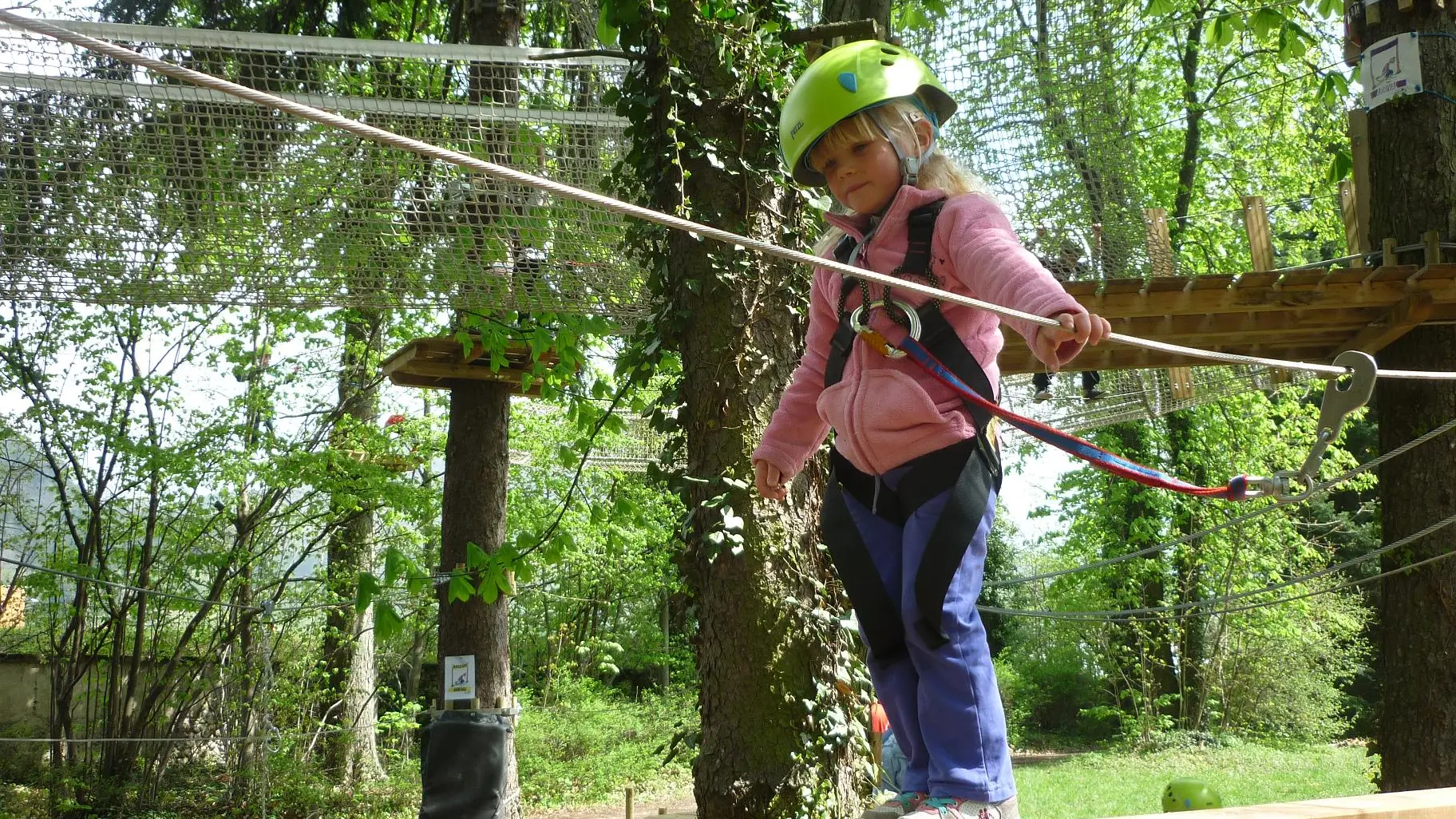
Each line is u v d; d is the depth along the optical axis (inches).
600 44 251.8
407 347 368.5
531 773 720.3
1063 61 273.3
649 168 186.5
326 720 623.8
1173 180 773.3
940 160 86.9
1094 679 1137.4
